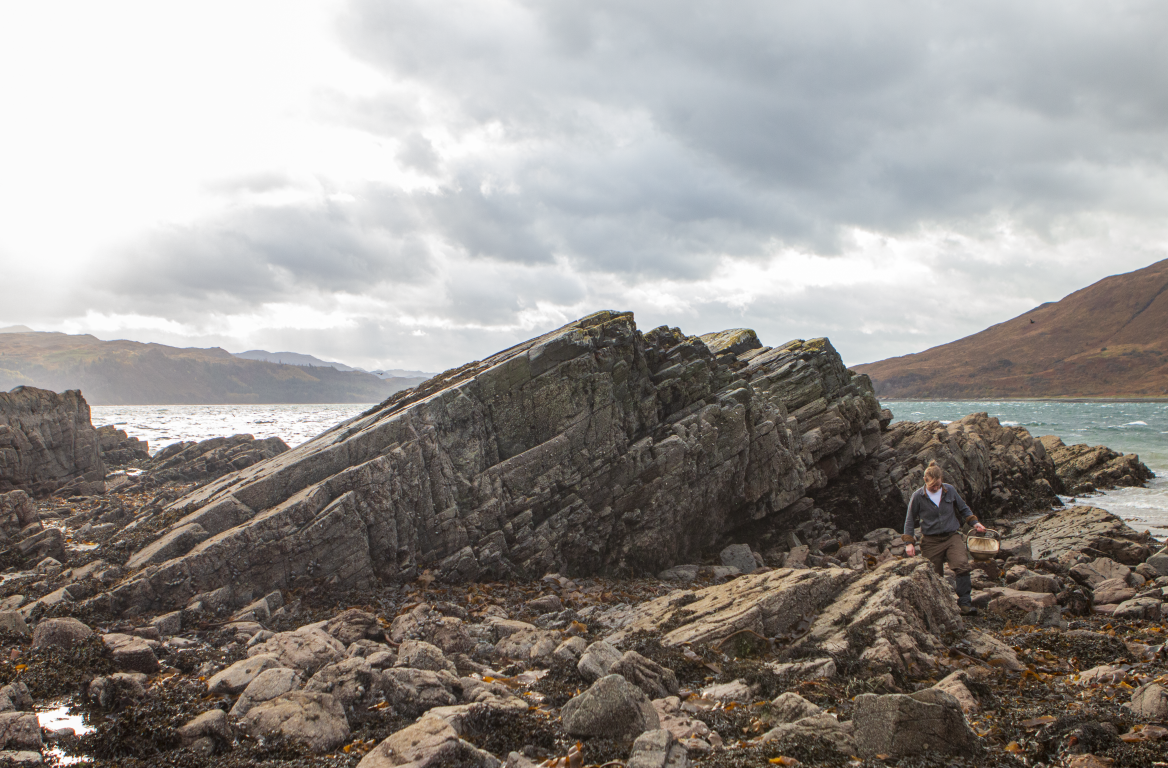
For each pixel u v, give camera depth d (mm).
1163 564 18375
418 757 6117
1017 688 8836
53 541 18000
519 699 8242
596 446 18938
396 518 15992
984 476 30281
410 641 10227
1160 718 7426
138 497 29484
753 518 22562
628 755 6785
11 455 27438
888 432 31031
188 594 13531
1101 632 12172
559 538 18047
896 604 10430
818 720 7125
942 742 6641
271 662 9352
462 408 17766
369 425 18469
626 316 21078
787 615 10805
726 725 7566
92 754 7184
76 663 9523
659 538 19281
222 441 41344
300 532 14633
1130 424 108438
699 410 21594
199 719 7480
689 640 10406
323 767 6742
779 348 31203
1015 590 14344
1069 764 6496
